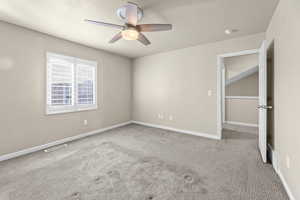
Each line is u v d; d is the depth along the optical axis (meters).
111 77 4.30
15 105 2.45
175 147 2.84
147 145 2.95
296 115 1.34
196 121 3.66
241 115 4.82
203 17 2.21
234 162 2.21
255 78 4.69
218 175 1.86
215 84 3.34
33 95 2.67
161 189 1.60
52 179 1.79
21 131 2.52
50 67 2.91
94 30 2.66
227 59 5.10
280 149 1.80
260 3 1.85
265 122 2.18
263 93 2.21
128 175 1.87
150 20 2.30
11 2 1.82
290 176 1.47
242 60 4.88
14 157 2.40
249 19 2.27
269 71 2.44
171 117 4.13
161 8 1.97
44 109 2.83
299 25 1.26
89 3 1.85
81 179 1.79
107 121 4.20
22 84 2.53
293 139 1.41
